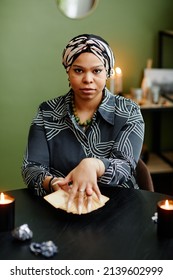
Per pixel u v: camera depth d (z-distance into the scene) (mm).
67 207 1566
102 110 1814
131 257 1369
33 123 1886
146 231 1489
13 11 3365
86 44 1723
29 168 1775
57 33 3445
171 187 3621
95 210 1605
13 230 1457
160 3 3539
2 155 3605
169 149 3797
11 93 3510
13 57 3445
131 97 3496
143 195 1700
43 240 1443
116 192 1717
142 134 1840
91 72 1744
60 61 3492
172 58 3652
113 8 3479
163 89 3586
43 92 3539
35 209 1623
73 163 1822
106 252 1390
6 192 1733
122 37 3545
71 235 1471
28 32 3416
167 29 3588
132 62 3604
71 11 2092
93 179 1597
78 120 1830
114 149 1803
